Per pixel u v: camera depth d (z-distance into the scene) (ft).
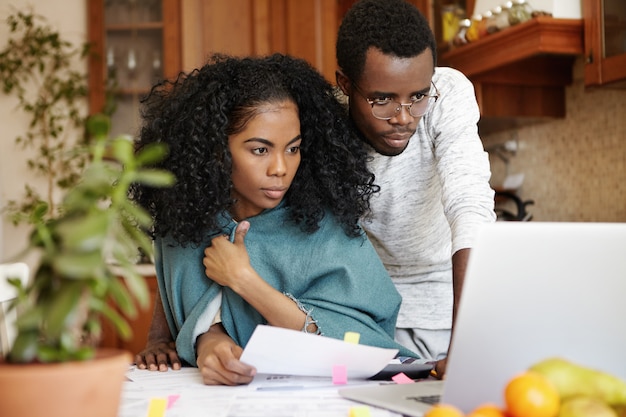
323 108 4.43
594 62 7.35
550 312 2.54
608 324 2.56
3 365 2.05
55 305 2.00
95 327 2.23
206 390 3.45
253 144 4.09
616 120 8.08
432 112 4.96
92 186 2.14
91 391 2.04
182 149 4.27
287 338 3.34
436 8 9.71
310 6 12.57
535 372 2.57
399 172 5.17
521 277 2.47
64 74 12.76
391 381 3.64
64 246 2.02
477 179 4.59
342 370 3.49
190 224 4.30
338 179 4.48
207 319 4.27
